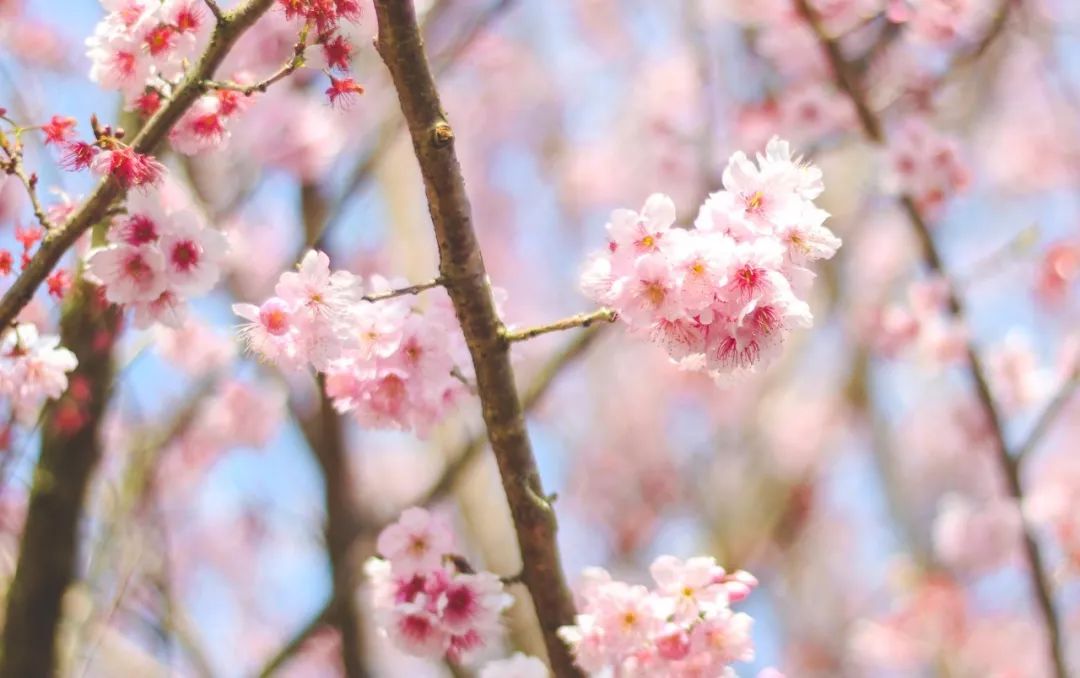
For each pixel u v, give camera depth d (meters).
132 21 3.04
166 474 6.39
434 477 6.29
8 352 3.21
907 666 8.65
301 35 2.83
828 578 9.89
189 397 5.77
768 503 8.33
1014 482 5.80
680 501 10.02
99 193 2.84
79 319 4.28
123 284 2.84
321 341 2.88
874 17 6.29
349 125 6.48
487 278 2.94
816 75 7.01
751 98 7.77
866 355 8.75
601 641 2.93
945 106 7.11
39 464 4.52
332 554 6.01
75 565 4.59
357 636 5.71
